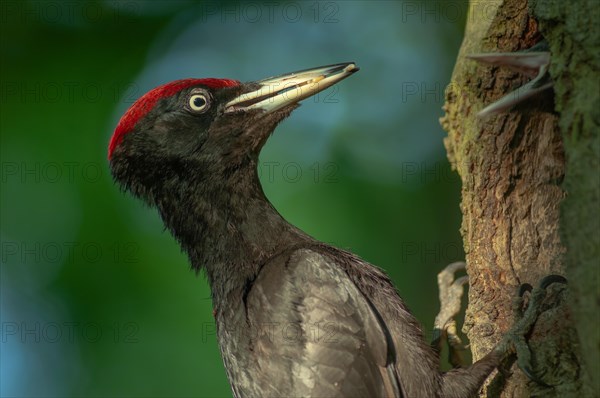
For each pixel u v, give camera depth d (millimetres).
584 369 7402
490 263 8883
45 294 11859
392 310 8781
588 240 6098
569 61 6508
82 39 12594
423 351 8703
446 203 12914
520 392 8250
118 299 11727
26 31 12508
